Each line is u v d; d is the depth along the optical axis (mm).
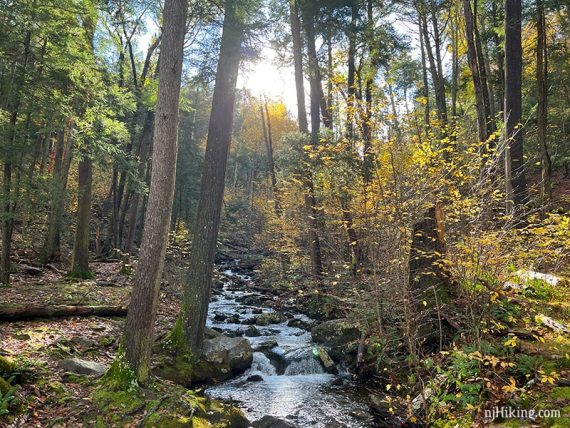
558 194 14961
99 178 23656
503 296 5738
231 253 28609
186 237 18000
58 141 15234
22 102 9664
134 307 5316
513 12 9938
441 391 5059
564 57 15555
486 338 5277
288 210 13266
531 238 5523
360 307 7508
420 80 21859
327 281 10008
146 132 18625
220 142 8148
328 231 9414
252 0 7688
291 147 11516
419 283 6363
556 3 10977
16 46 9227
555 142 17391
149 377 5445
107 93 12750
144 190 15562
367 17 14969
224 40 8109
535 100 18219
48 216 14875
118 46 17094
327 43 15617
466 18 11367
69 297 9672
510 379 4227
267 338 9906
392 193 5898
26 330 7035
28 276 11859
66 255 16875
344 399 6676
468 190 5988
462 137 8719
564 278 6262
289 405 6453
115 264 16562
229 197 40000
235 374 7836
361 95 14789
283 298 14430
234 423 5344
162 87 5324
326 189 8961
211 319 11953
